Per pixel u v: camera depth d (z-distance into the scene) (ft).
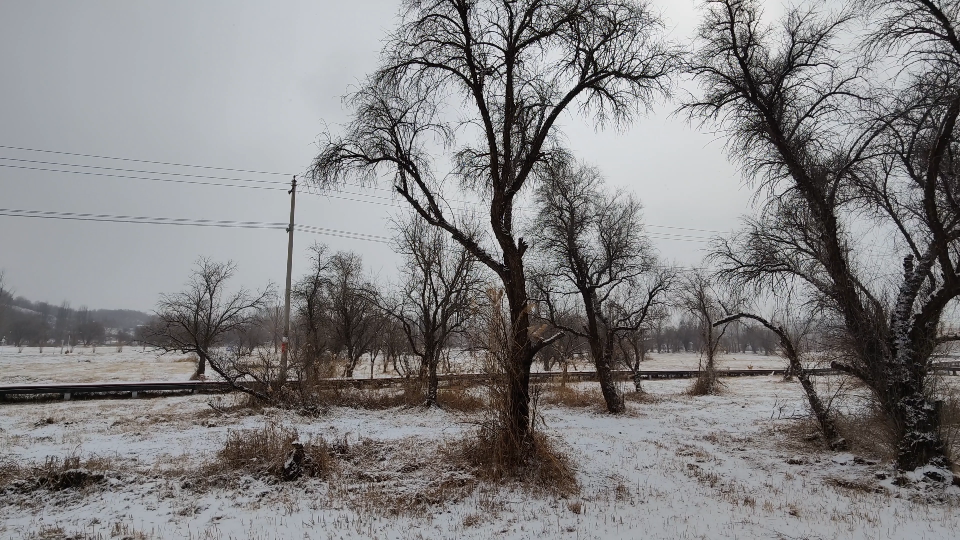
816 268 41.60
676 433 53.16
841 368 37.88
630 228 75.15
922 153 35.45
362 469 32.65
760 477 35.63
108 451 36.19
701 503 29.35
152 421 50.67
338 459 34.65
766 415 66.49
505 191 36.42
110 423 49.88
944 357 35.40
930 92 31.55
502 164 38.34
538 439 33.99
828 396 47.80
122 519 24.29
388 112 41.57
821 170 38.93
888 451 36.76
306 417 55.77
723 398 87.04
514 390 33.68
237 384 62.34
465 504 27.53
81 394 70.18
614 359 94.58
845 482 33.73
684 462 39.40
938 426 33.58
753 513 27.61
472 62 36.42
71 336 348.59
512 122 37.65
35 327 330.95
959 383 44.55
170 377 113.80
